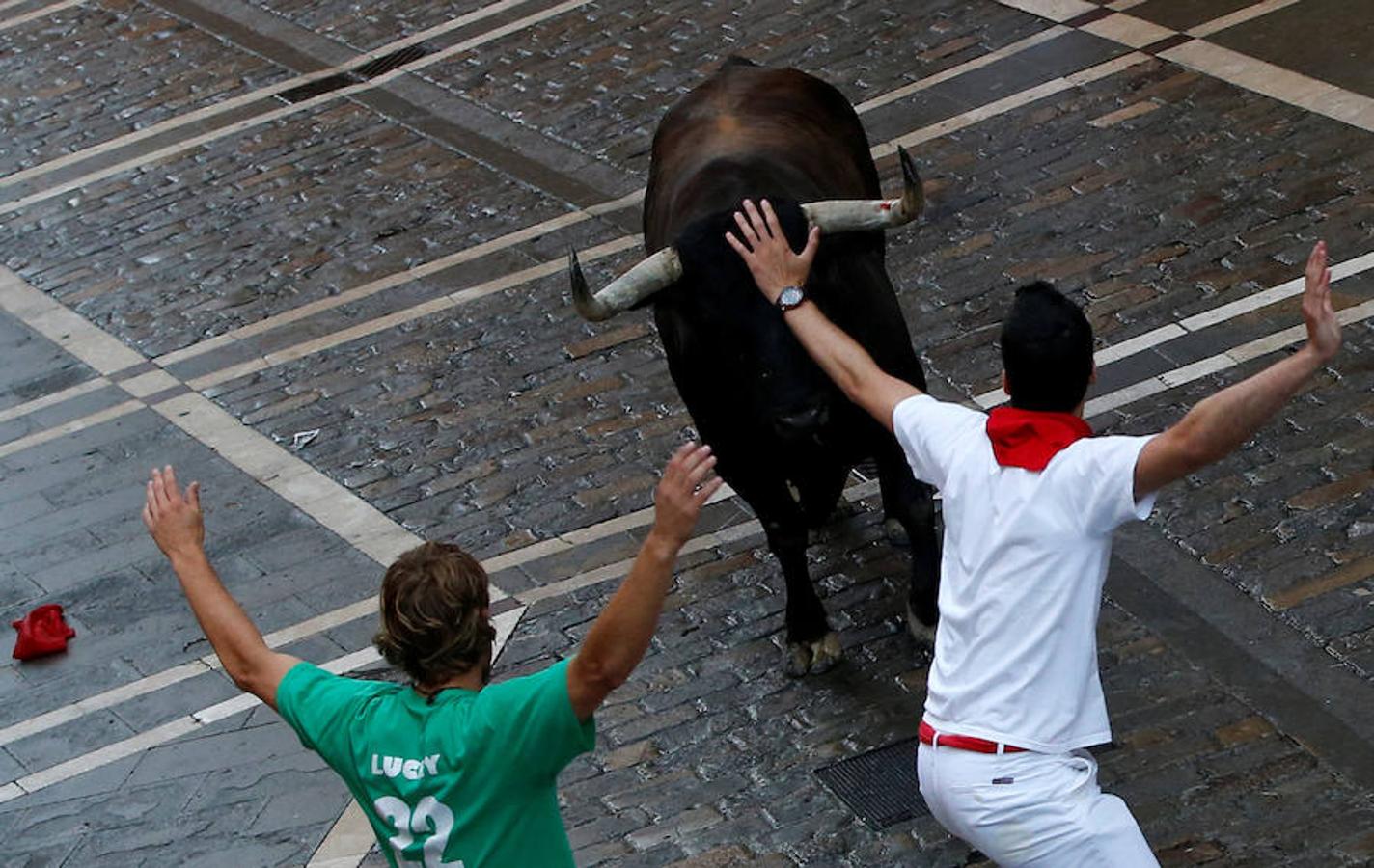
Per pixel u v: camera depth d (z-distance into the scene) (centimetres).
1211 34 3750
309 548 2820
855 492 2694
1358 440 2609
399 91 4162
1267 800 2073
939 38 3944
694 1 4303
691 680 2411
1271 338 2858
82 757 2478
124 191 3969
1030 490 1427
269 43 4509
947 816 1482
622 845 2164
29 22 4822
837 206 2042
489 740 1255
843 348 1567
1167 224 3188
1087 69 3712
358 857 2230
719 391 2059
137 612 2742
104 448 3147
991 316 3047
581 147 3812
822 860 2094
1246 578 2408
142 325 3491
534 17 4378
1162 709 2228
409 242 3603
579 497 2833
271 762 2417
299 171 3925
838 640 2391
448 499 2880
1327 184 3206
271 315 3453
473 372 3178
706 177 2242
